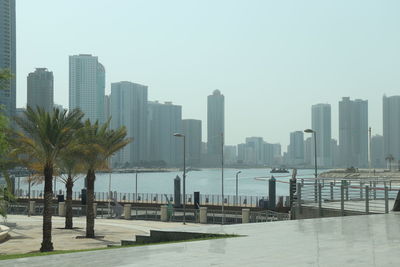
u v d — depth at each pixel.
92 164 34.16
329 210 22.27
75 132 32.69
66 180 41.12
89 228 34.09
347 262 9.64
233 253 11.26
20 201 75.69
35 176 39.22
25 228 40.97
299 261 9.91
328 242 12.42
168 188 195.88
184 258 10.77
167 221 48.41
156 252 11.82
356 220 17.58
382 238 12.95
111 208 55.31
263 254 10.95
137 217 52.72
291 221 18.00
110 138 36.81
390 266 9.16
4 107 29.20
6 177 28.83
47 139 28.30
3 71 27.98
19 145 28.81
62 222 47.09
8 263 10.98
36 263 10.93
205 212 46.84
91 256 11.73
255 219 44.00
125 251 12.27
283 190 177.62
